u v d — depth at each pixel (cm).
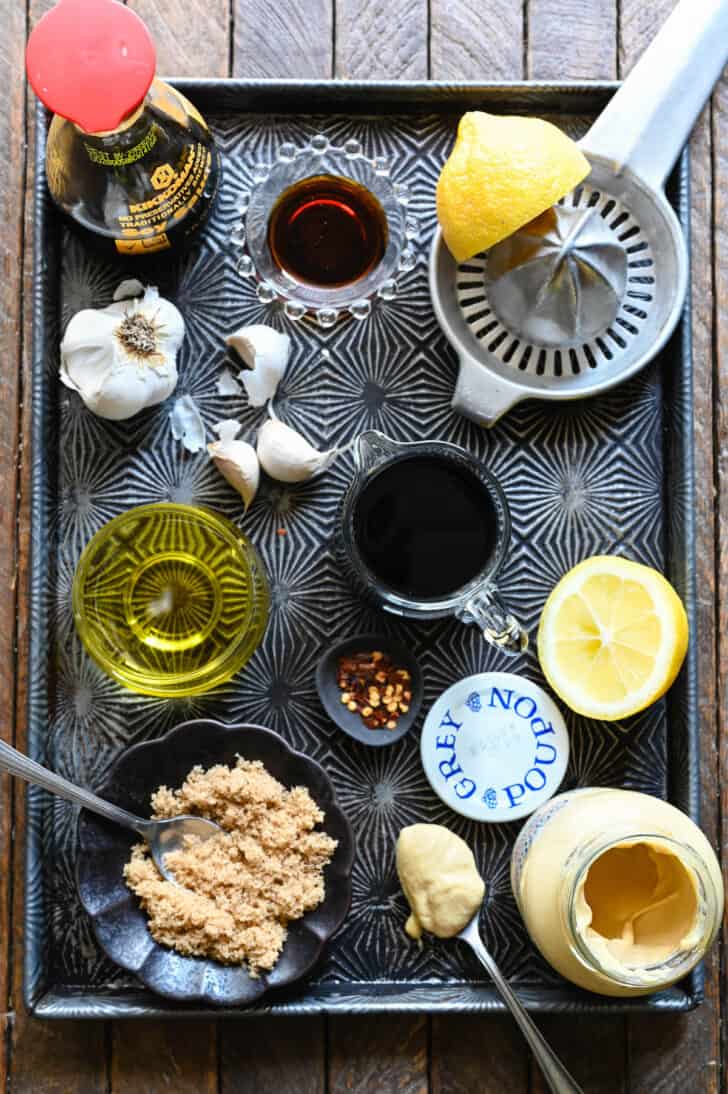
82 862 66
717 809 71
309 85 69
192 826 67
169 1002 67
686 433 69
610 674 68
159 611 70
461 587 66
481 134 64
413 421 70
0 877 70
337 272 70
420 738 69
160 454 70
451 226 65
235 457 68
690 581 69
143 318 68
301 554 70
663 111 68
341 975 68
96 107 59
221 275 70
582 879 61
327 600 70
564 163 65
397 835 69
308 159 69
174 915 66
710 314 72
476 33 71
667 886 65
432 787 69
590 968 62
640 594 67
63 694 69
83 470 70
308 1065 69
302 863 66
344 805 69
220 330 70
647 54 68
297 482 70
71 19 59
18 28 71
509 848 69
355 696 69
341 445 70
